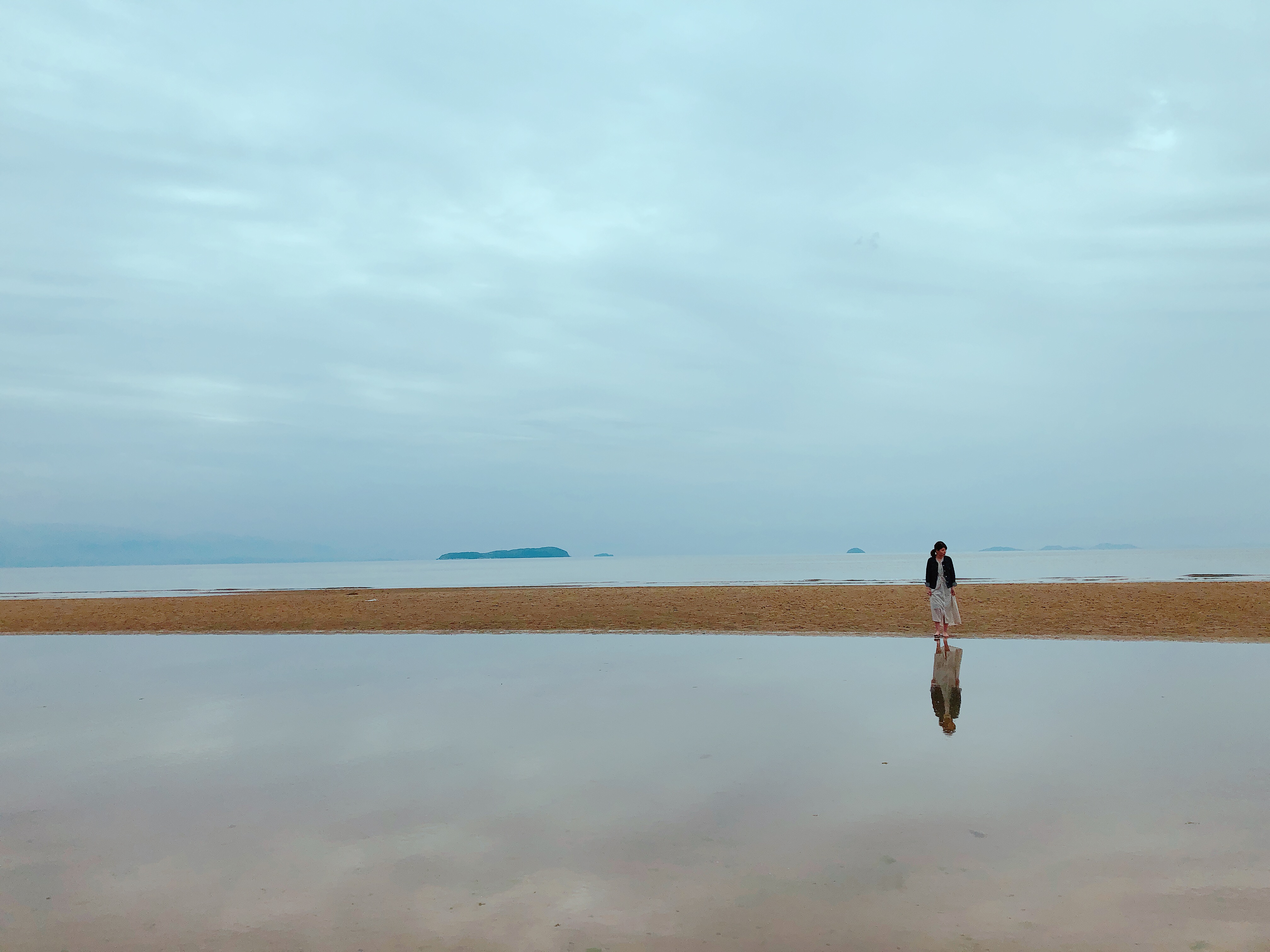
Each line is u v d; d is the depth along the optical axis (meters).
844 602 20.52
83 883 4.24
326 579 91.00
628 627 16.95
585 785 5.84
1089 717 7.84
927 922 3.60
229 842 4.84
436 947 3.43
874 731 7.36
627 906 3.82
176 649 14.91
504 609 20.58
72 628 19.70
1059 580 41.12
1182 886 3.95
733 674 10.73
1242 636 13.78
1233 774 5.87
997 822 4.91
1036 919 3.61
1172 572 54.97
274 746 7.27
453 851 4.61
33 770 6.57
